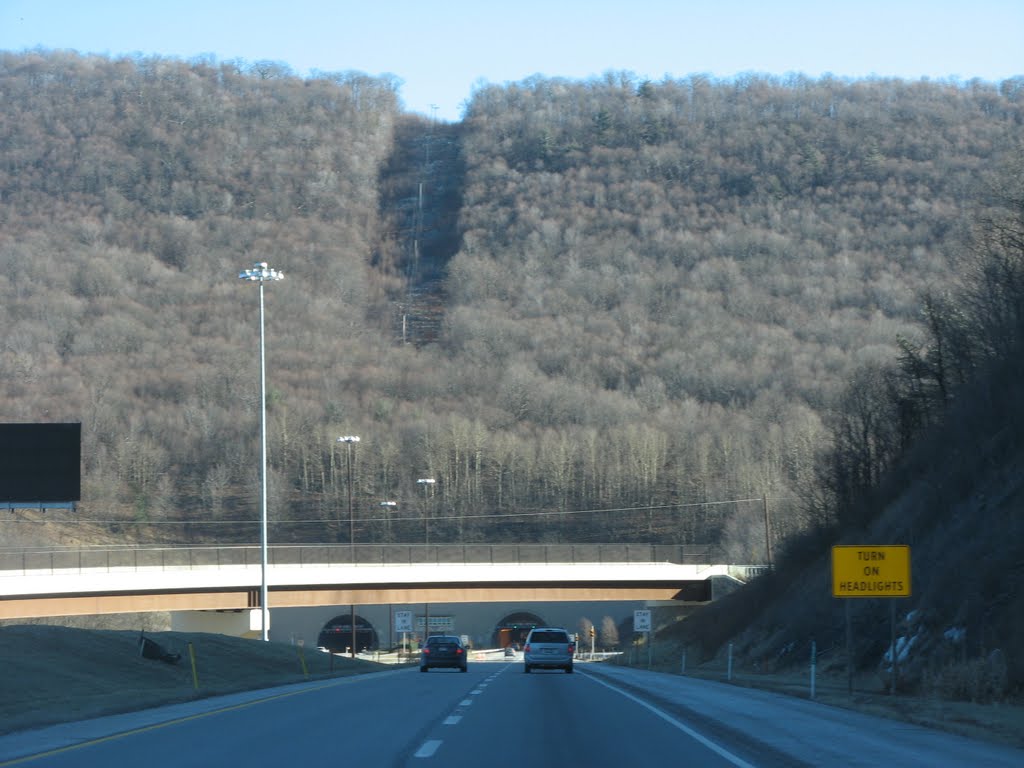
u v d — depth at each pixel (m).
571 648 52.38
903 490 61.44
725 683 43.22
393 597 94.38
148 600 81.19
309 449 189.38
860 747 18.64
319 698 30.78
